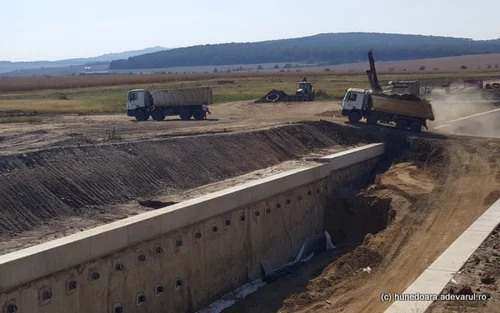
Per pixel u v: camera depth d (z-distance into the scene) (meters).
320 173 33.47
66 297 19.09
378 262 23.00
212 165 31.84
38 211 22.52
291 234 31.12
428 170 36.34
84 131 37.06
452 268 17.33
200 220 24.47
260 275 28.61
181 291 23.81
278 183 29.56
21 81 169.00
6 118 45.97
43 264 18.17
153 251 22.33
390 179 34.75
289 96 71.12
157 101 50.19
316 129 43.16
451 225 26.25
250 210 27.73
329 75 163.88
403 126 44.81
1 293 17.05
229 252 26.52
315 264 30.00
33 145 30.14
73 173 25.44
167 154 30.58
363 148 38.94
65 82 147.25
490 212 23.06
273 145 37.75
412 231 25.89
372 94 46.22
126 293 21.27
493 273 16.91
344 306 19.52
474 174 34.12
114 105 62.84
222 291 26.17
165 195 27.19
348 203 33.19
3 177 23.05
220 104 67.94
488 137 43.19
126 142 30.00
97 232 20.14
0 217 21.19
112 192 25.73
